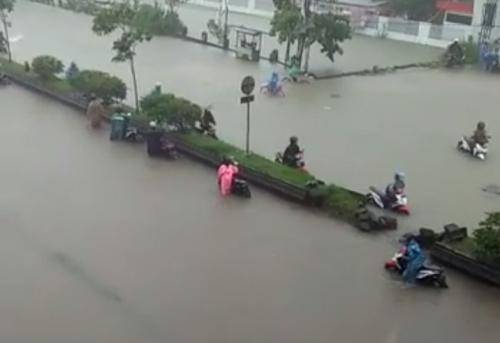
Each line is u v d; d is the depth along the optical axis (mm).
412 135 18516
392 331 9859
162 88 21688
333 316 10125
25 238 11969
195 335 9531
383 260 11742
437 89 23906
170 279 10859
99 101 18562
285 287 10805
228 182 13922
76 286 10555
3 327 9547
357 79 24641
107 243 11898
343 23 25422
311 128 18547
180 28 30203
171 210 13227
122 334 9469
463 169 16203
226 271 11172
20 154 15711
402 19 33594
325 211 13484
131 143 16656
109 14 19234
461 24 32781
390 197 13648
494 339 9797
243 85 15375
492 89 24328
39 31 30562
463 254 11539
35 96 20562
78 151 16031
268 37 30688
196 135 16656
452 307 10516
